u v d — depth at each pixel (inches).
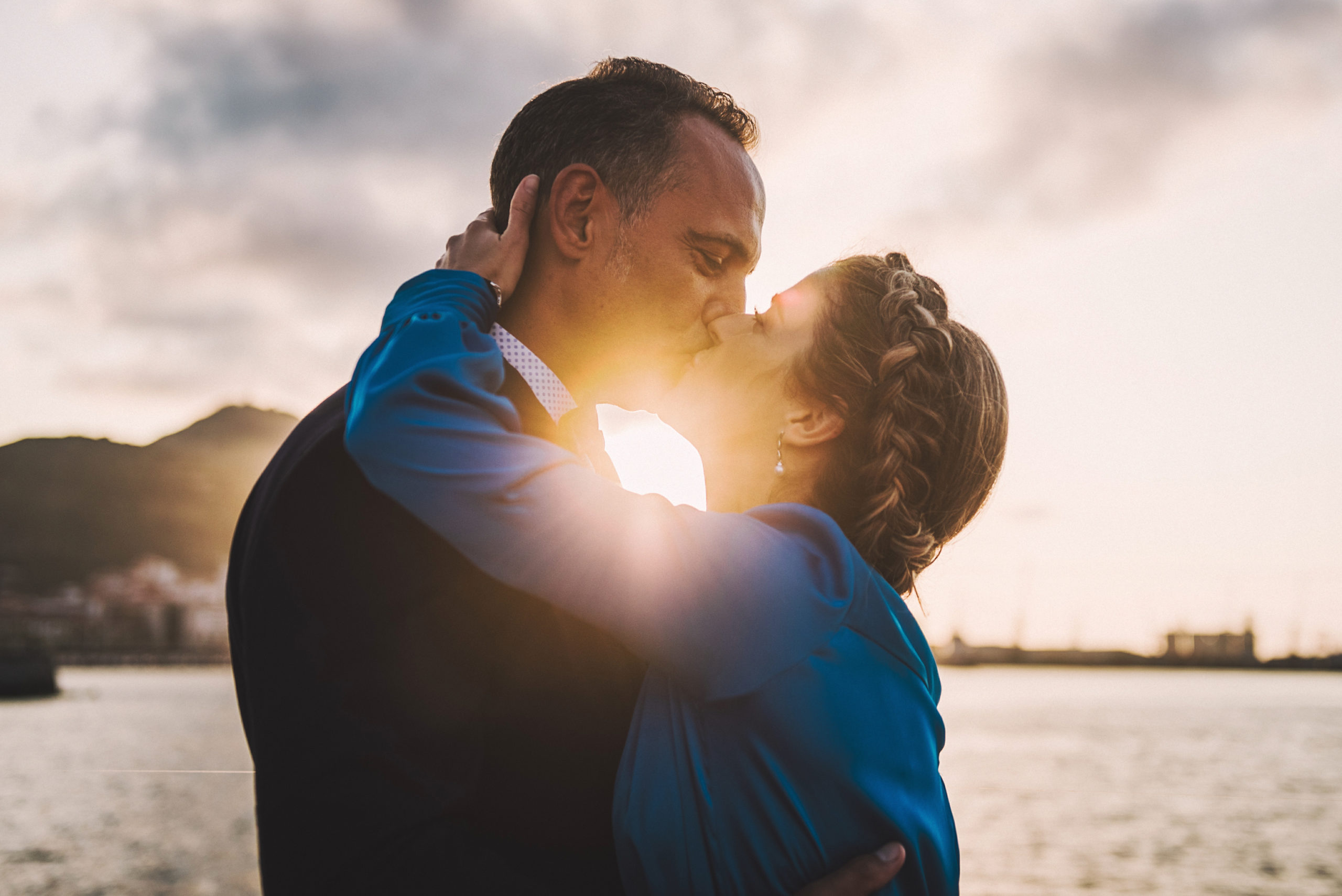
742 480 60.7
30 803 1052.5
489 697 46.9
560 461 46.2
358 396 47.4
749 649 44.6
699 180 58.2
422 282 53.9
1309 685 5482.3
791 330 59.7
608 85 59.1
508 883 43.3
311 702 44.4
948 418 57.9
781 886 44.7
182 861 766.5
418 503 43.8
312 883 43.3
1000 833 982.4
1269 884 788.0
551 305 58.7
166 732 1918.1
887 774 46.5
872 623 49.7
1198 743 1996.8
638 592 43.8
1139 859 868.0
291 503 47.4
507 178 62.0
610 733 48.8
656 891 45.2
